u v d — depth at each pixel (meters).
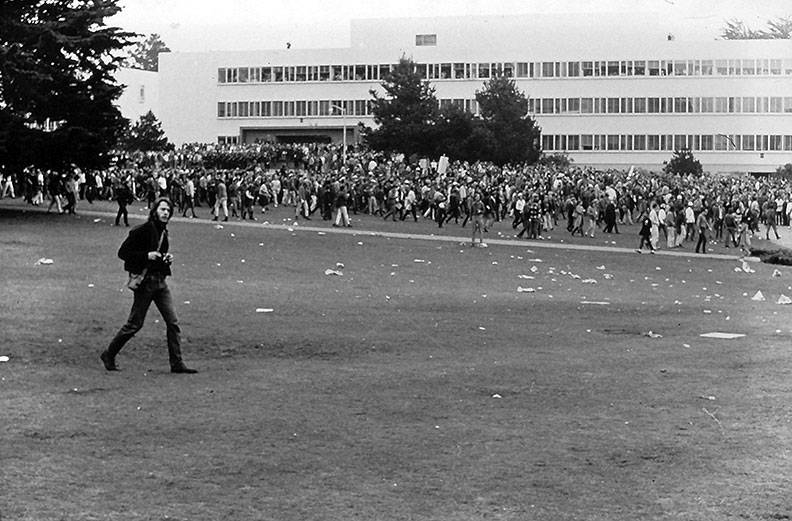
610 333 26.95
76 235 52.41
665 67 165.38
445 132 137.50
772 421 15.48
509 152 138.88
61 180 66.19
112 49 66.00
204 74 172.75
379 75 169.12
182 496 11.19
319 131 171.25
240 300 31.86
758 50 163.88
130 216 65.81
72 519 10.27
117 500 10.98
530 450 13.52
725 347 24.38
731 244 74.94
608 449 13.62
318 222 73.00
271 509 10.79
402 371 19.88
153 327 25.11
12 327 24.27
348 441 13.88
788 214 100.56
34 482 11.56
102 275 36.88
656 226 65.44
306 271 42.28
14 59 61.62
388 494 11.41
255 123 172.12
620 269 52.34
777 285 47.72
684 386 18.58
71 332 23.83
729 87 164.50
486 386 18.31
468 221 80.94
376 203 83.88
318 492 11.45
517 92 146.00
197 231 59.44
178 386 17.84
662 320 30.47
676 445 13.88
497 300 35.09
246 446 13.48
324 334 25.08
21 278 35.19
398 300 33.84
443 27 168.75
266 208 80.00
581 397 17.36
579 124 167.12
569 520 10.57
